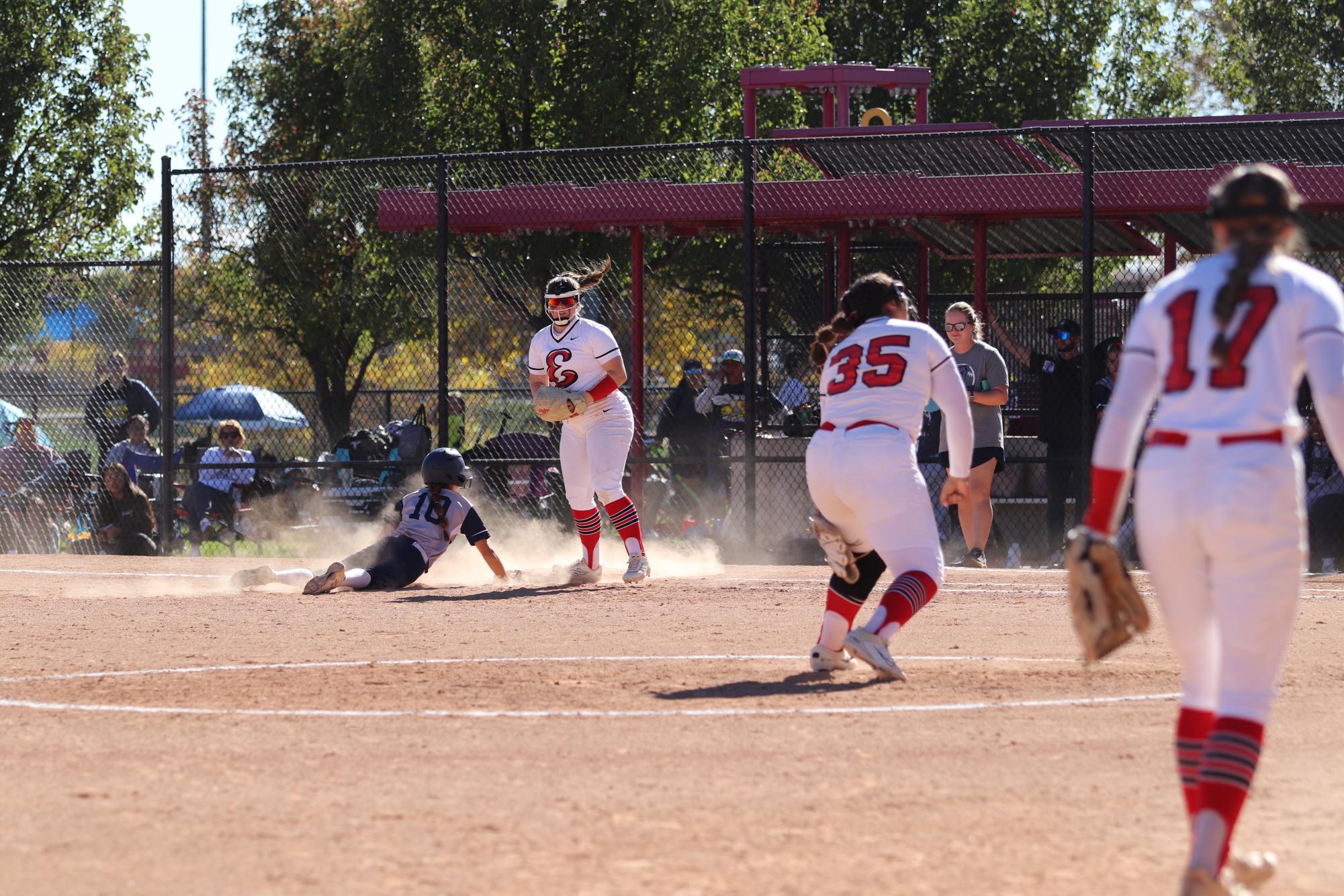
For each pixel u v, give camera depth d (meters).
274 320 46.28
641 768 12.98
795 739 14.02
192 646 20.66
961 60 70.94
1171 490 9.39
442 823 11.27
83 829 11.22
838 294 43.91
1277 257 9.52
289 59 71.62
